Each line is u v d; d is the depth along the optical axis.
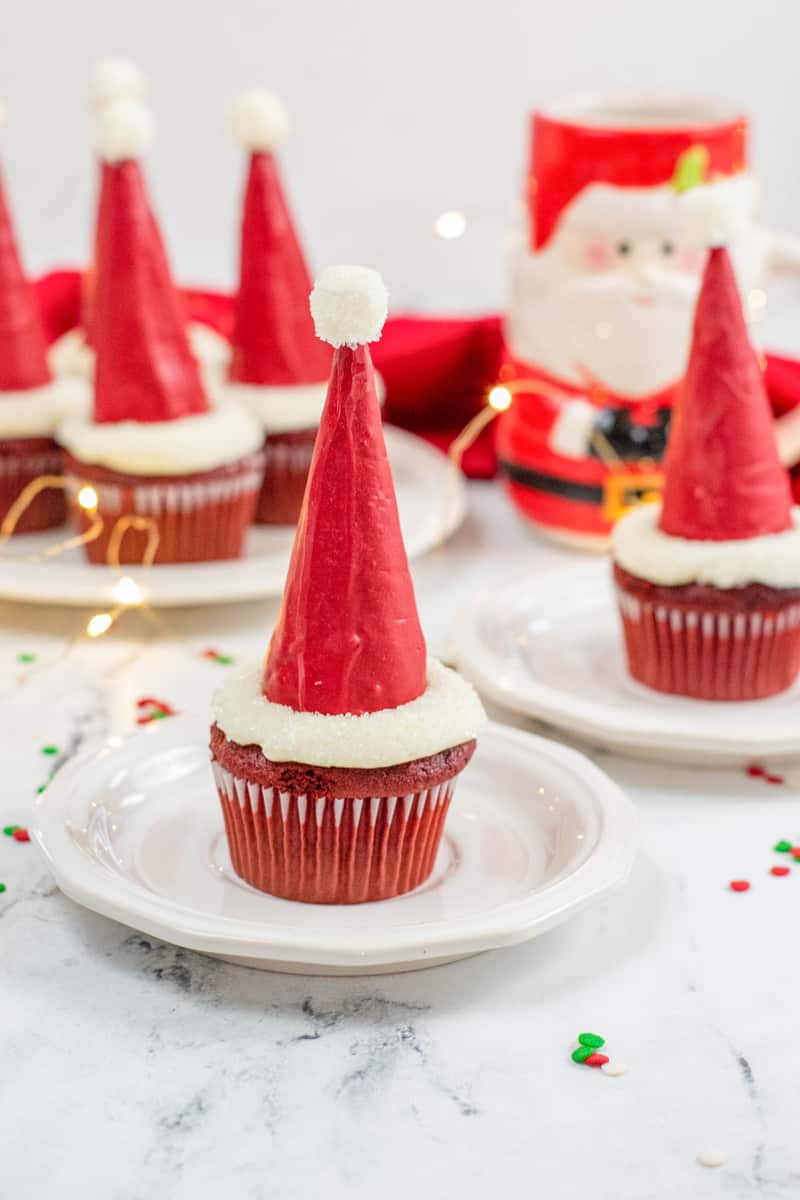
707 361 1.00
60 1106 0.80
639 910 0.89
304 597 0.86
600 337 1.11
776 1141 0.79
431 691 0.88
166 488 1.10
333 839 0.87
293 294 1.17
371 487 0.86
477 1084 0.81
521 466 1.17
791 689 1.04
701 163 1.08
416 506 1.18
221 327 1.33
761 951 0.87
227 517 1.12
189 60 1.58
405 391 1.30
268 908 0.88
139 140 1.08
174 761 0.94
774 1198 0.77
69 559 1.15
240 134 1.15
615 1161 0.79
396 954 0.82
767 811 0.96
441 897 0.88
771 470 1.01
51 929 0.88
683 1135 0.80
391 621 0.87
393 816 0.87
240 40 1.58
